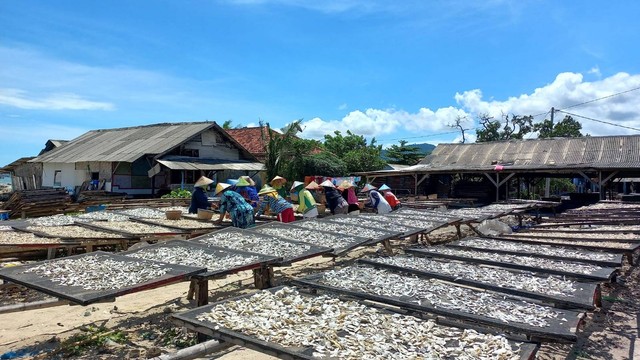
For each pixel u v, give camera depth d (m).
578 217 11.12
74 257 5.21
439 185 25.52
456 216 10.36
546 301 3.98
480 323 3.41
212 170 21.34
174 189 20.67
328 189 10.78
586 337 4.65
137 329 4.64
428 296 4.02
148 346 4.22
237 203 7.98
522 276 4.86
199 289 4.58
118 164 19.81
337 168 24.59
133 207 13.75
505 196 22.86
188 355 3.00
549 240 7.36
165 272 4.45
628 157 19.94
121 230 7.76
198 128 21.92
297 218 10.81
